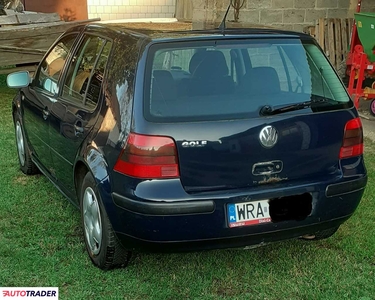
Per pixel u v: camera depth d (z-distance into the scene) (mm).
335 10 10039
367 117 8062
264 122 3195
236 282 3516
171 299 3316
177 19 14750
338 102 3525
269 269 3668
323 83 3600
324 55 3787
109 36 3797
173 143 3059
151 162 3053
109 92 3428
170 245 3135
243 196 3146
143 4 15812
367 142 6828
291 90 3457
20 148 5500
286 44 3641
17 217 4453
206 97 3242
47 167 4703
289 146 3260
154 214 3049
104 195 3281
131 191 3098
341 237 4129
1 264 3678
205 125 3111
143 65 3227
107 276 3551
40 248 3920
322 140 3357
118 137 3199
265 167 3225
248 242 3246
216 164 3121
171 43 3336
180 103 3180
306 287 3449
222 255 3852
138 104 3141
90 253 3695
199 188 3121
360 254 3863
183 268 3668
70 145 3877
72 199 4160
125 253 3510
